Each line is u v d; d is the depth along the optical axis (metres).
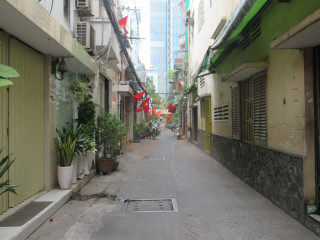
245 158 7.16
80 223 4.43
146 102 21.80
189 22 18.12
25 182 4.96
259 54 6.02
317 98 4.08
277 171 5.11
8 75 2.73
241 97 7.66
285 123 4.84
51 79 5.86
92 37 7.75
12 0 3.42
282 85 4.93
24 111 4.91
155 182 7.37
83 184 6.85
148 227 4.28
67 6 7.00
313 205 4.12
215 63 9.70
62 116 6.74
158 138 25.80
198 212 4.93
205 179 7.67
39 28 4.20
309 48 4.16
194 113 19.25
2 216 4.19
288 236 3.87
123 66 17.17
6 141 4.34
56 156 6.11
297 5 4.28
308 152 4.16
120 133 8.96
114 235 3.99
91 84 8.31
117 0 12.61
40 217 4.26
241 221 4.46
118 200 5.74
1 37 4.24
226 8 7.88
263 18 5.73
